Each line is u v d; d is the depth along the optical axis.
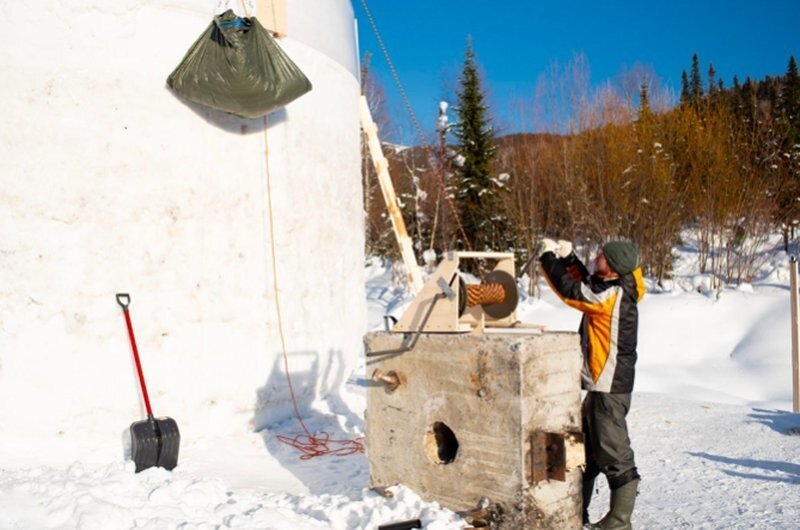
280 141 7.14
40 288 5.70
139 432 5.43
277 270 7.04
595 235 22.44
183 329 6.28
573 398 4.13
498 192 23.61
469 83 24.02
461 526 3.95
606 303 4.10
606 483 5.46
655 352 16.44
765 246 22.52
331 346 7.84
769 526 4.32
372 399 4.75
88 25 5.91
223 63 5.98
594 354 4.17
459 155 23.94
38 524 3.87
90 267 5.86
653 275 20.98
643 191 21.12
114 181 5.98
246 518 3.96
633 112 25.98
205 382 6.40
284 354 7.08
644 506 4.79
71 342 5.78
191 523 3.90
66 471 4.80
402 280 24.02
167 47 6.28
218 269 6.54
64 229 5.79
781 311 17.11
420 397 4.40
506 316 4.66
